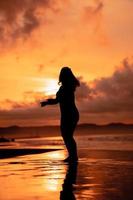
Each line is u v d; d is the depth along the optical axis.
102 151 13.55
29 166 8.98
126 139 25.53
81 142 22.23
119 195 5.36
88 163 9.40
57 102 9.77
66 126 9.77
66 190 5.79
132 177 6.99
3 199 5.21
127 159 10.31
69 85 9.73
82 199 5.13
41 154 12.79
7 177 7.20
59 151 14.29
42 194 5.53
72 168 8.45
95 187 6.00
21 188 6.02
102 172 7.74
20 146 19.22
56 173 7.69
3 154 12.88
